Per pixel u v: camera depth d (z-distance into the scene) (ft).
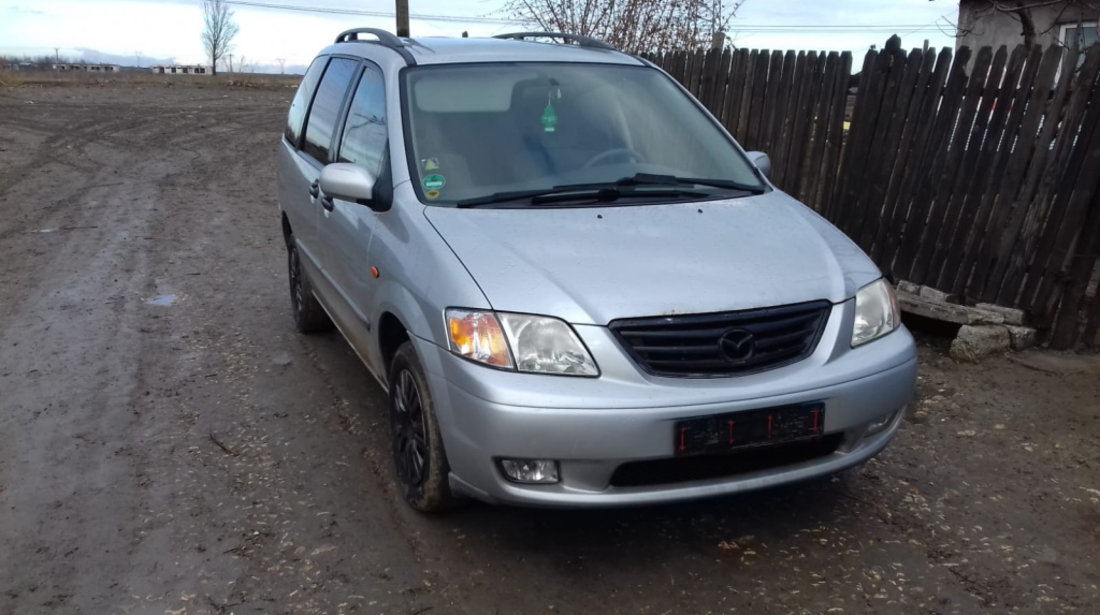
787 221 12.74
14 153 51.31
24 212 35.35
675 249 11.40
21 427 15.53
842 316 11.02
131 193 39.99
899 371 11.21
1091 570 11.05
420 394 11.52
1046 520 12.19
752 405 10.16
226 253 28.55
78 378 17.79
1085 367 16.96
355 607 10.48
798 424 10.41
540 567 11.21
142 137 60.54
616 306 10.25
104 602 10.68
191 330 20.76
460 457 10.62
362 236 13.70
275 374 17.94
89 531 12.21
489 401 10.06
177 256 28.09
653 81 15.76
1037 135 17.24
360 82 16.12
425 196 12.69
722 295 10.56
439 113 13.84
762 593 10.63
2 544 11.92
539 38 20.97
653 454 9.97
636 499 10.22
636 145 14.20
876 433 11.45
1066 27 39.52
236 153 54.90
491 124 13.83
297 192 18.45
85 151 53.31
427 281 11.22
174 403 16.53
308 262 18.12
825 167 22.18
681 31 38.75
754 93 24.81
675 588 10.74
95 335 20.38
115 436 15.16
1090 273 17.15
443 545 11.72
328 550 11.64
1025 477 13.35
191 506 12.83
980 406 15.72
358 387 17.21
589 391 9.95
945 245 19.06
